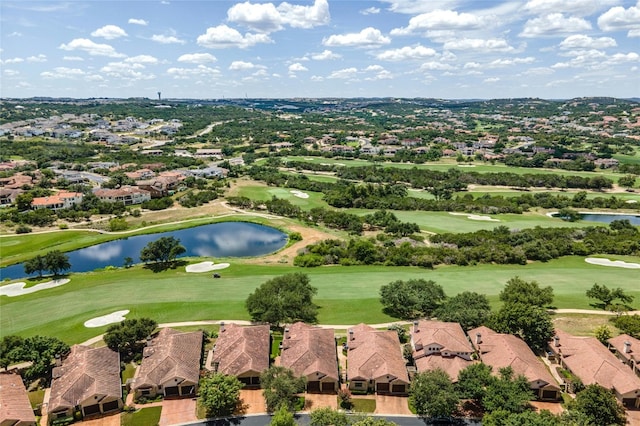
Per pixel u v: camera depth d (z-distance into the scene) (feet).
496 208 555.28
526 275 343.05
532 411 180.65
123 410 193.67
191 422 185.68
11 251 412.98
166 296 305.94
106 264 394.52
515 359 208.64
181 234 482.69
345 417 171.42
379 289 317.63
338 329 260.62
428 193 651.66
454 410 191.31
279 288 279.28
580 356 216.33
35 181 655.76
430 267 365.61
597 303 291.58
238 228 505.25
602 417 176.86
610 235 435.94
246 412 191.42
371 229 492.13
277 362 226.99
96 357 213.87
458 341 223.51
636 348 223.92
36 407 194.90
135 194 595.06
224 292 312.91
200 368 217.56
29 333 256.52
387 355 215.92
